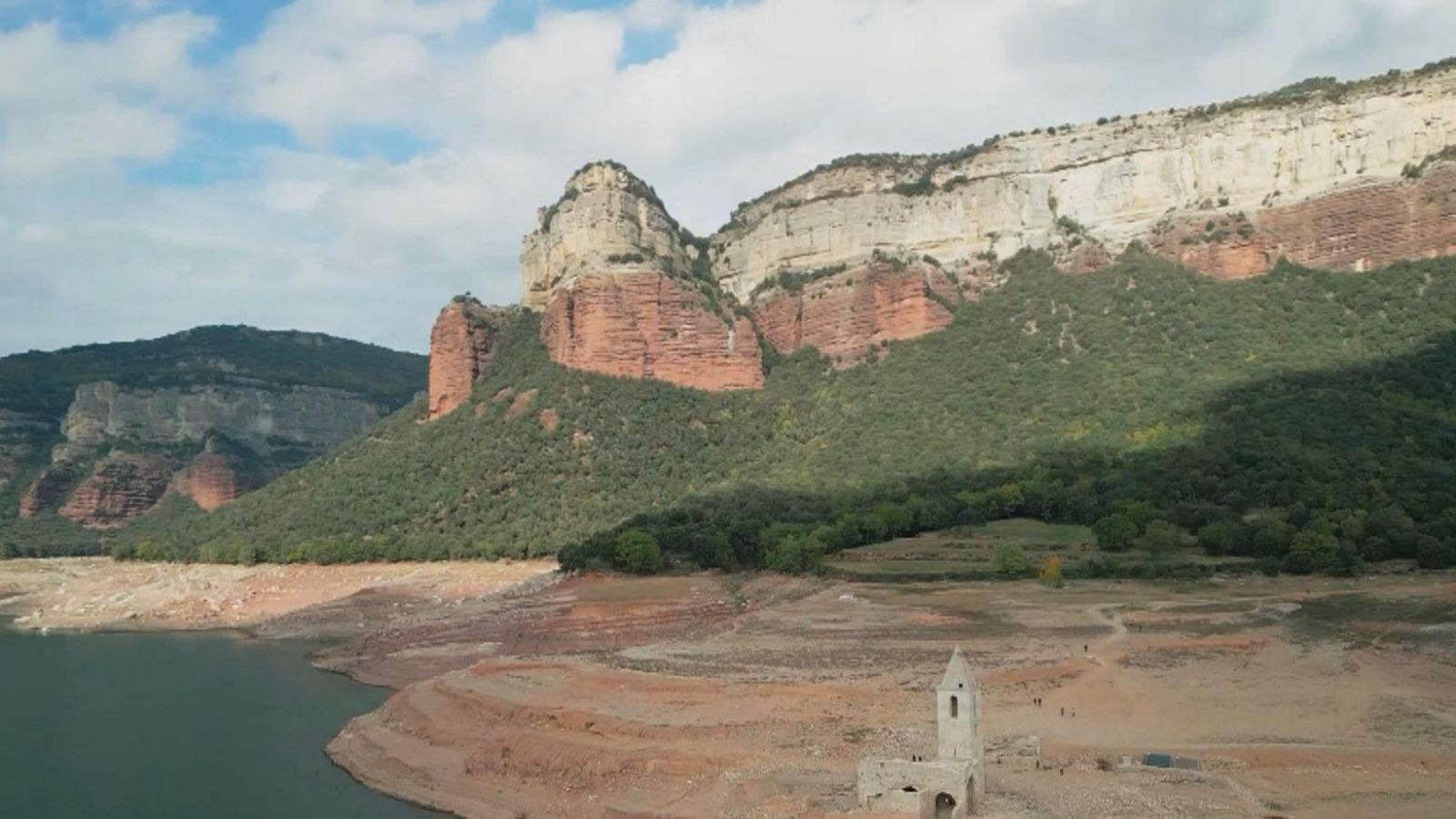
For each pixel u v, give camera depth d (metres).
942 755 53.91
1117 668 82.50
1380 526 116.81
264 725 88.44
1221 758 61.72
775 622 107.69
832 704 74.69
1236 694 74.56
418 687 90.12
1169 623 97.50
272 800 68.88
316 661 117.75
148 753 79.81
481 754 73.00
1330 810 53.97
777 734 69.38
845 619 107.50
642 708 75.88
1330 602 102.19
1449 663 79.06
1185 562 122.69
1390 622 92.56
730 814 57.09
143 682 107.31
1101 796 55.94
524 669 90.44
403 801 69.06
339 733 85.19
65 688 104.06
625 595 130.12
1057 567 121.62
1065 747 64.81
